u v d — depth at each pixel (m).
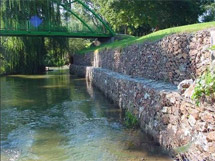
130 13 29.52
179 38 7.09
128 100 9.19
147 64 9.75
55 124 8.97
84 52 29.11
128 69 12.45
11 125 9.06
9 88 18.69
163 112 5.71
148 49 9.63
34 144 7.09
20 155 6.39
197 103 4.03
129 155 5.74
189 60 6.55
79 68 27.69
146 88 7.11
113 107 11.07
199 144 3.95
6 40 31.34
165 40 8.06
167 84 7.44
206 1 34.44
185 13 30.20
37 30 30.52
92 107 11.37
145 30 40.44
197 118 4.06
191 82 5.12
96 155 5.98
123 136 7.08
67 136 7.59
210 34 5.62
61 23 32.62
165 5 29.39
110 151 6.12
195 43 6.28
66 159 5.95
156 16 29.25
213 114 3.58
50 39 33.41
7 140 7.52
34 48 31.50
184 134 4.57
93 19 35.28
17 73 31.61
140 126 7.52
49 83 21.42
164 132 5.64
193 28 8.59
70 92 16.16
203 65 5.76
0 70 30.89
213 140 3.56
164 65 8.14
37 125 8.95
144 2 28.50
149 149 5.90
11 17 28.95
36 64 31.97
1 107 12.13
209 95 3.69
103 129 7.93
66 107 11.70
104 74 14.46
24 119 9.82
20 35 29.59
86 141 7.01
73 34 32.34
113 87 11.88
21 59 31.23
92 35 33.25
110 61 16.55
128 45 12.89
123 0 28.50
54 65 37.94
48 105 12.33
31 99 14.06
